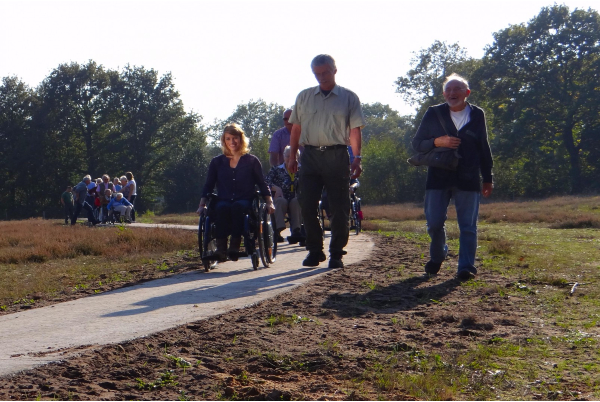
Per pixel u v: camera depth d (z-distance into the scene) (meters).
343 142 7.35
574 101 55.66
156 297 5.93
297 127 7.53
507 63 59.22
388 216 27.53
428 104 70.75
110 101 70.81
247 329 4.60
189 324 4.73
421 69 72.06
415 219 26.09
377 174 65.69
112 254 11.36
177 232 14.52
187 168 76.94
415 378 3.49
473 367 3.75
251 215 7.85
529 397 3.26
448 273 7.32
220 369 3.71
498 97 60.53
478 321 4.85
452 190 7.11
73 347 4.08
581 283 6.61
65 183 69.69
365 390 3.36
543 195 59.53
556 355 4.03
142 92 72.56
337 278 6.97
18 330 4.66
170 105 73.81
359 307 5.42
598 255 9.16
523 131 57.19
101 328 4.61
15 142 68.25
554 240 12.27
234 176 7.86
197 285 6.63
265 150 83.94
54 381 3.45
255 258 7.79
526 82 60.06
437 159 6.80
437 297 5.91
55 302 6.39
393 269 7.69
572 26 58.19
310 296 5.91
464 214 6.99
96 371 3.62
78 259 11.20
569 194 57.16
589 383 3.46
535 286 6.48
